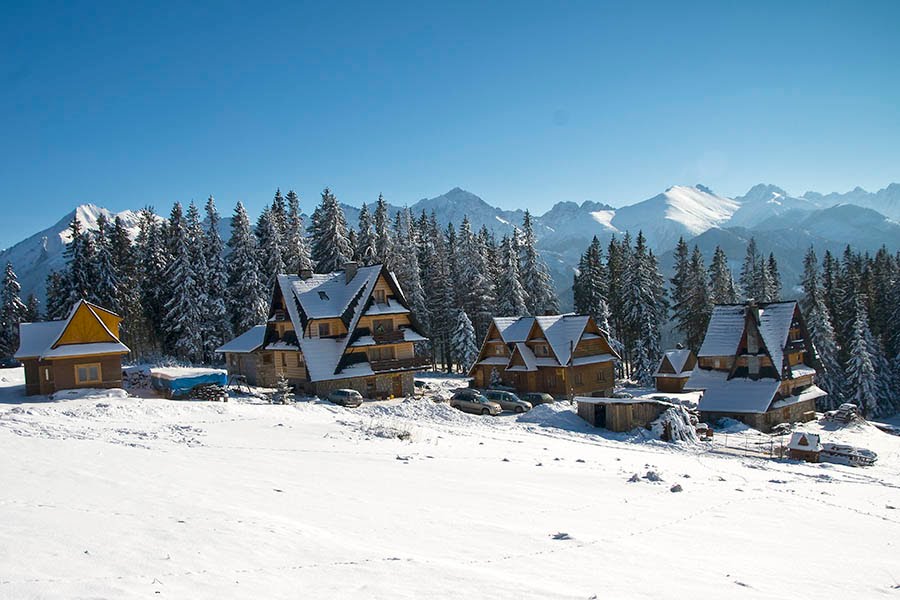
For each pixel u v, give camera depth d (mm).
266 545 10484
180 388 42094
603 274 84000
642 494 19094
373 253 77312
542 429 38656
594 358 59375
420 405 43344
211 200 69688
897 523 18047
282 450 23312
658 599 9281
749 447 37344
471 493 17016
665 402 40062
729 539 14188
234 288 69688
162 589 8102
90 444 20922
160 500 13305
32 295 94750
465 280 78250
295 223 75750
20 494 12969
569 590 9312
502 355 61188
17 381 53188
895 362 73062
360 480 17828
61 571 8422
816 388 53406
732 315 52562
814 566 12359
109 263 69812
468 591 8898
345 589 8703
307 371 49625
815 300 73812
